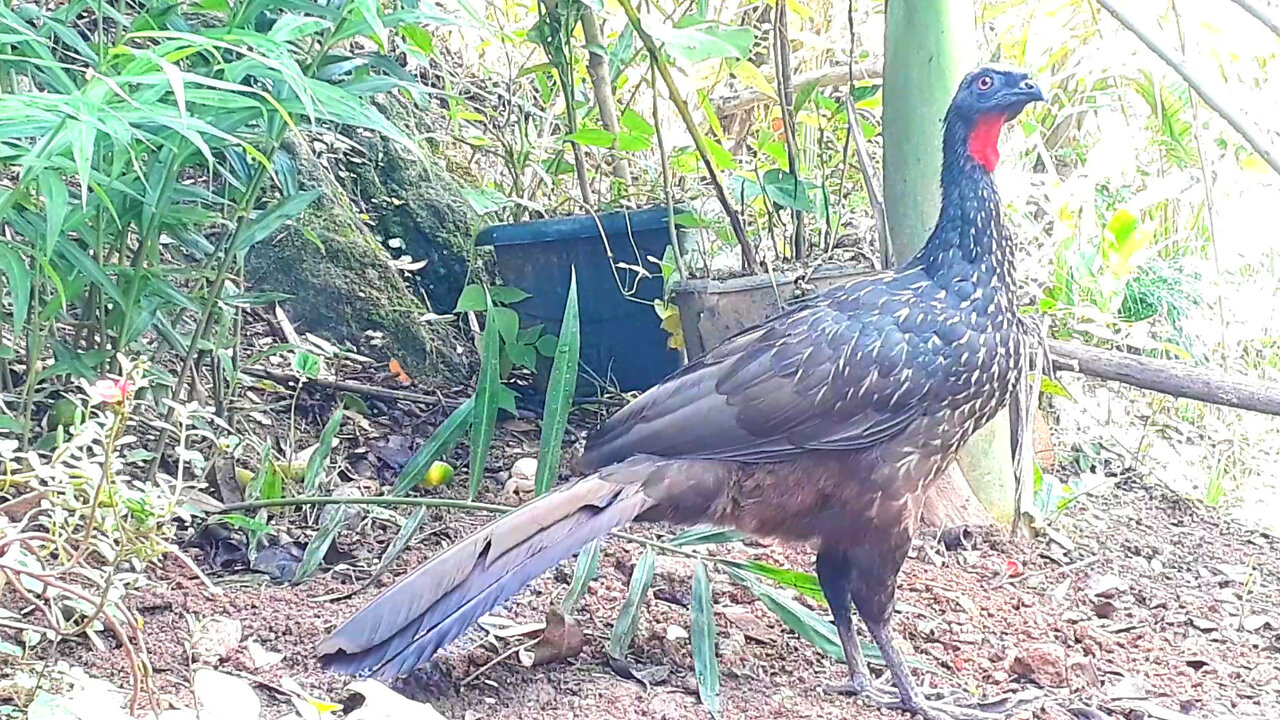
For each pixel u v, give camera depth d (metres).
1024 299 2.02
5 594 1.28
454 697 1.28
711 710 1.29
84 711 1.07
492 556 1.27
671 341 1.89
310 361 1.82
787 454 1.36
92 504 1.04
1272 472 2.24
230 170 1.63
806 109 2.10
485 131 2.36
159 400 1.45
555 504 1.31
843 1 2.29
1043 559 1.71
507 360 1.94
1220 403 1.78
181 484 1.15
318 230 2.05
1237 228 2.34
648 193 2.15
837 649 1.40
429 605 1.23
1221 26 2.04
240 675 1.25
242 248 1.50
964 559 1.68
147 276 1.43
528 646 1.35
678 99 1.81
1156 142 2.32
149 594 1.37
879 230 1.78
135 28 1.36
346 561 1.52
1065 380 2.23
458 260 2.18
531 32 1.95
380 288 2.07
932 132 1.70
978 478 1.76
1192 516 1.99
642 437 1.37
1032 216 2.55
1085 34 2.21
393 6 1.62
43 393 1.48
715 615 1.47
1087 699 1.38
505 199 2.03
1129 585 1.68
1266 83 2.26
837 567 1.39
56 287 1.37
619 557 1.56
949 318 1.38
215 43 1.20
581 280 1.97
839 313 1.39
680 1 2.04
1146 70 2.09
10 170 1.44
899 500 1.36
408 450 1.83
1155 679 1.44
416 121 2.29
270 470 1.57
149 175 1.39
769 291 1.79
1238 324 2.33
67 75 1.40
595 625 1.42
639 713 1.28
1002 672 1.43
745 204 2.02
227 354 1.67
